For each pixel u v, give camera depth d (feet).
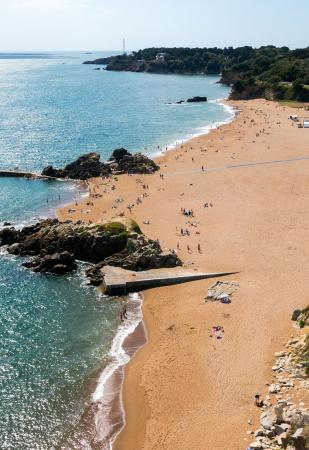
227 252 229.25
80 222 258.16
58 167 404.16
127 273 213.25
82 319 187.01
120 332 178.19
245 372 147.54
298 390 135.64
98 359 163.43
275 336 162.81
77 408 142.10
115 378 153.69
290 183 329.72
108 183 352.69
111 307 195.00
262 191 315.17
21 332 178.50
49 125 581.53
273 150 423.64
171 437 127.75
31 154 444.14
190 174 361.51
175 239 246.06
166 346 166.81
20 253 242.99
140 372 155.22
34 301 199.72
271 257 221.66
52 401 145.18
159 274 211.41
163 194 318.86
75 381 153.17
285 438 113.91
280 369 146.20
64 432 134.00
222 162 391.04
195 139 489.26
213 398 139.23
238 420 128.98
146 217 277.64
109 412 139.74
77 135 521.65
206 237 246.88
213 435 125.49
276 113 627.87
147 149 456.04
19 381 153.38
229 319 176.45
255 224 260.42
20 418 139.23
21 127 568.00
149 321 184.24
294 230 250.37
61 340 173.99
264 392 137.80
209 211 282.97
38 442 131.23
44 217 291.38
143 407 140.36
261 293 191.21
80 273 223.10
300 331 162.40
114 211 291.58
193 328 174.29
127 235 230.89
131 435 130.93
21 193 337.52
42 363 161.68
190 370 152.56
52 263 224.53
